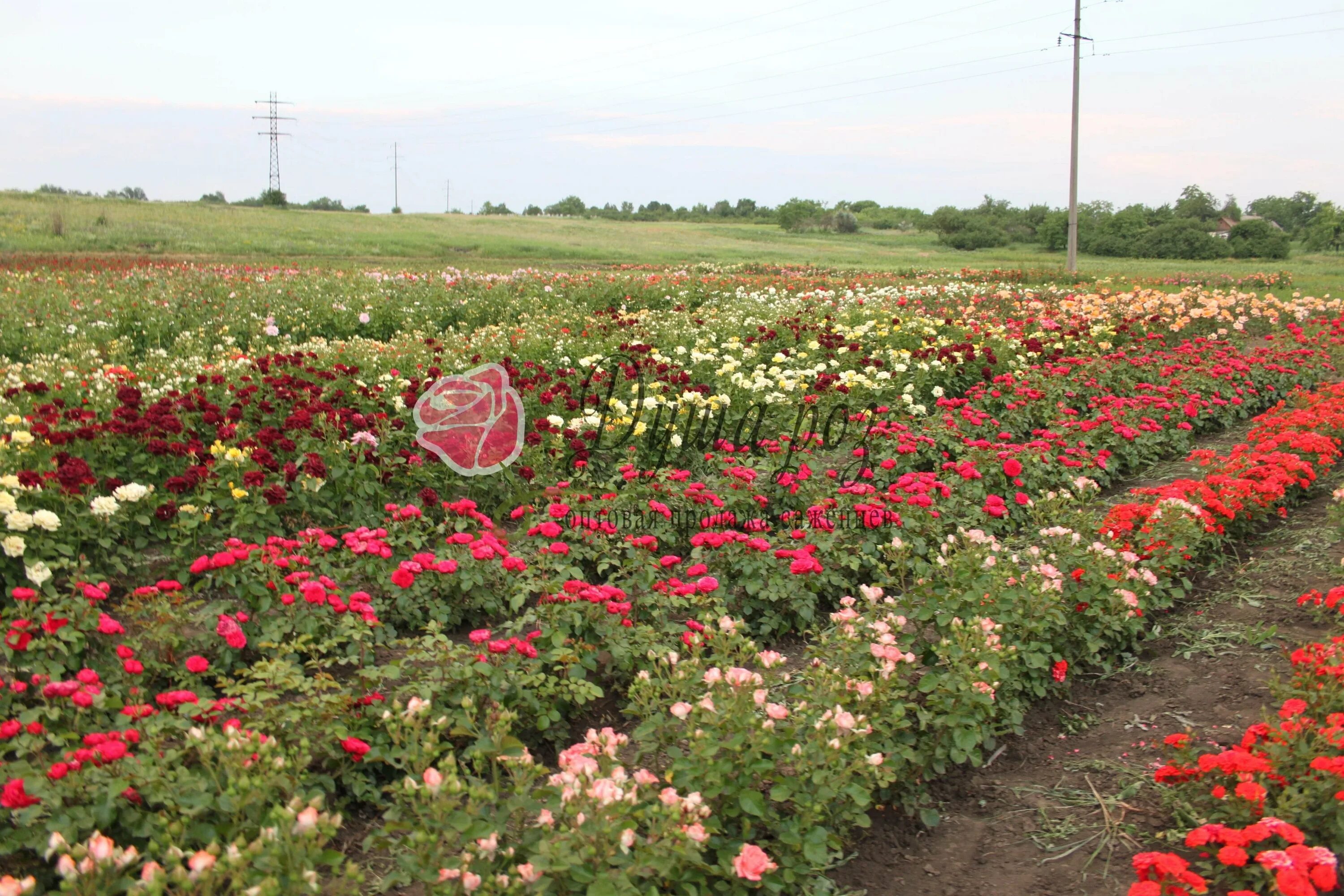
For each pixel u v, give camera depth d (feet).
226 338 37.04
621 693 13.98
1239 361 34.73
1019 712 13.10
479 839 8.50
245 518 17.06
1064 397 31.53
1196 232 207.21
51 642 12.14
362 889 9.94
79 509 16.06
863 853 11.08
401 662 12.27
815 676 11.85
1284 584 17.88
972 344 35.47
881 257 186.09
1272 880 8.96
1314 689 11.74
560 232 217.56
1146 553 17.04
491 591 15.81
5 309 40.11
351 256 135.03
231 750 8.98
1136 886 8.57
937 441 24.73
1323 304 52.90
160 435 19.01
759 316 49.14
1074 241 112.88
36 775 9.11
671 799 8.77
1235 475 20.95
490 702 12.22
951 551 16.19
